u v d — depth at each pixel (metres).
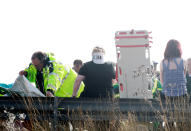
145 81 9.88
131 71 9.93
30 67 10.89
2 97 9.29
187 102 9.56
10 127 9.16
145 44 9.88
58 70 10.37
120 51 9.97
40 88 10.55
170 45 10.11
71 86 10.71
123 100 9.38
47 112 9.26
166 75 10.05
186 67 10.38
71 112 9.30
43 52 10.61
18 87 9.66
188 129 9.26
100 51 10.24
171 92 9.91
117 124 9.28
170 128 9.35
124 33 9.95
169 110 9.41
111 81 10.24
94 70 10.14
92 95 10.06
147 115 9.36
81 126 9.23
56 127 9.16
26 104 9.24
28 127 9.25
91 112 9.32
